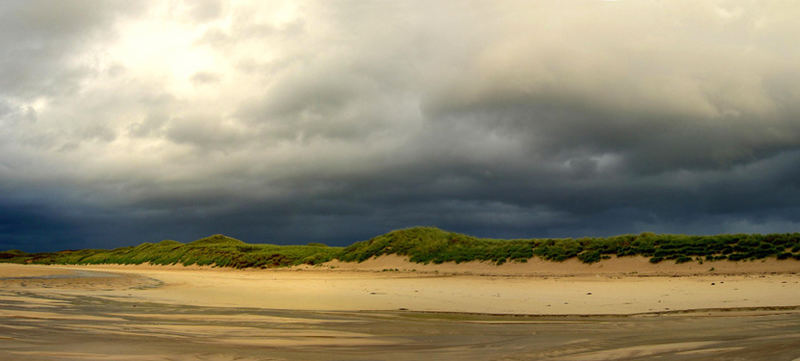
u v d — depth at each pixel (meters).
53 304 16.52
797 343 8.88
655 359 8.07
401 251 50.06
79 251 113.75
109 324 12.14
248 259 62.41
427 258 46.84
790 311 13.54
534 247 42.84
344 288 25.80
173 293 22.14
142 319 13.27
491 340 10.22
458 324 12.65
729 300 16.41
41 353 8.34
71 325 11.79
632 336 10.28
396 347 9.57
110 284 26.66
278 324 12.62
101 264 87.56
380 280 33.53
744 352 8.33
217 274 46.03
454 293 22.28
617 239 39.59
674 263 33.28
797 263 28.95
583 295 19.98
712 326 11.35
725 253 33.09
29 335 10.19
